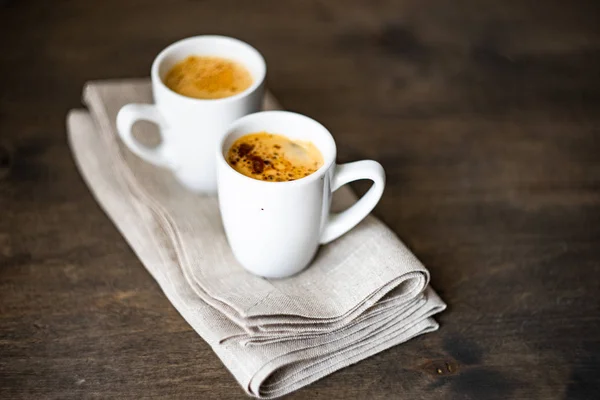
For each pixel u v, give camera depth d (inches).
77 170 29.7
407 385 24.6
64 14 36.0
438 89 33.6
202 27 35.8
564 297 26.8
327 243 26.3
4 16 35.6
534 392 24.6
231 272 25.6
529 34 36.6
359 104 32.7
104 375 24.5
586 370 25.1
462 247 28.0
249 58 28.1
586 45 36.1
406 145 31.1
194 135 26.6
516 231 28.5
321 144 25.4
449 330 25.8
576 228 28.7
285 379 24.1
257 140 25.7
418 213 28.9
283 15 36.8
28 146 30.3
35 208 28.4
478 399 24.4
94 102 29.9
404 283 25.3
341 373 24.7
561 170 30.6
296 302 24.5
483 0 38.4
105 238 27.7
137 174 27.9
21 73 33.1
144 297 26.2
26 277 26.5
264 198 24.0
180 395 24.2
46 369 24.6
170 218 26.7
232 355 24.0
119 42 34.8
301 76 33.7
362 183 29.7
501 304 26.5
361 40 35.8
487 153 31.1
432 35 36.3
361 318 24.7
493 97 33.4
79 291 26.3
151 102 30.1
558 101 33.4
